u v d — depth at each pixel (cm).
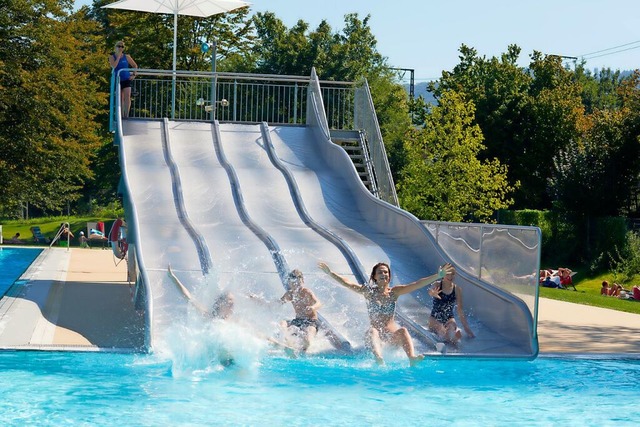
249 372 962
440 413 812
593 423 792
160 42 4838
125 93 2130
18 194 4219
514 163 4734
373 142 2009
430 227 1477
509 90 4803
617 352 1170
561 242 3684
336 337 1112
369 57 6172
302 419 770
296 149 2011
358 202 1723
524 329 1138
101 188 6412
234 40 5012
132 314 1354
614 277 3234
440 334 1171
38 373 917
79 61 4428
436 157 3700
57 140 3997
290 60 5412
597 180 3606
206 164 1862
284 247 1445
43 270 2173
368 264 1387
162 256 1354
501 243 1206
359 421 770
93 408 779
